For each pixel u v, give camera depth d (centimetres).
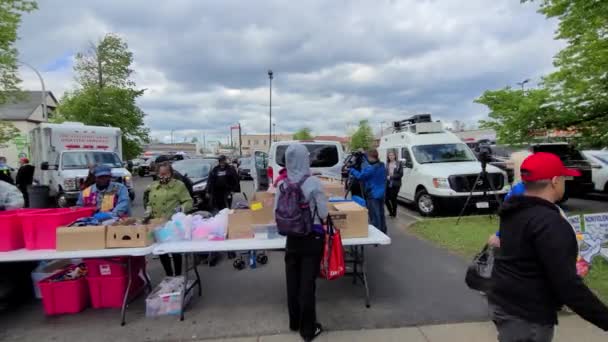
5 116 3203
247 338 328
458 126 5025
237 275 500
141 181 2478
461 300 399
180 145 8000
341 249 334
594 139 704
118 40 2478
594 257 445
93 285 397
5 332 348
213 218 405
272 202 409
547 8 684
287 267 332
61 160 1156
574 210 905
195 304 403
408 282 455
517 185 302
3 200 486
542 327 176
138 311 390
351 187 745
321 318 360
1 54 1227
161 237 378
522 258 176
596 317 154
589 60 641
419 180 936
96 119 2345
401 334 327
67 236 354
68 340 332
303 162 313
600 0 578
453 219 802
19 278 414
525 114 720
